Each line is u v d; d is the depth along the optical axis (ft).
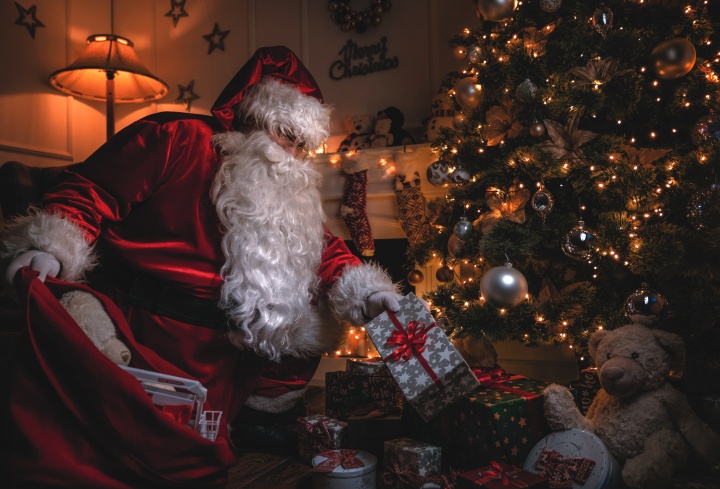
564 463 4.69
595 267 6.43
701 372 5.82
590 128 6.82
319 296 5.86
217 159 5.26
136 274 5.15
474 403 4.93
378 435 5.52
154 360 4.51
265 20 12.09
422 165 8.93
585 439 4.80
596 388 5.85
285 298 5.12
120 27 13.25
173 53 12.91
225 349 5.27
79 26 12.64
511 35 6.84
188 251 5.10
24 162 11.51
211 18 12.60
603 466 4.56
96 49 11.34
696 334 5.69
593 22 6.00
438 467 4.93
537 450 4.93
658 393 4.90
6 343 6.77
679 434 4.75
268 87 5.38
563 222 6.18
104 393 3.88
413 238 8.64
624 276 6.47
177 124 5.21
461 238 6.62
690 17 6.22
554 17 6.72
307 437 5.75
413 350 4.76
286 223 5.20
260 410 6.18
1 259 4.28
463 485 4.39
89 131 12.89
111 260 5.23
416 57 10.69
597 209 6.44
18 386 3.85
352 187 9.20
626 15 6.39
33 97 11.76
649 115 6.59
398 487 4.88
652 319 5.27
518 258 6.64
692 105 6.18
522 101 6.32
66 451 3.84
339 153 9.44
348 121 10.75
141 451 3.95
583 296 6.28
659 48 5.87
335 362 9.66
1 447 3.78
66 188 4.84
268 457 5.98
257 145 5.18
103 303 4.40
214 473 4.27
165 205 5.09
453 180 7.00
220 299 5.08
